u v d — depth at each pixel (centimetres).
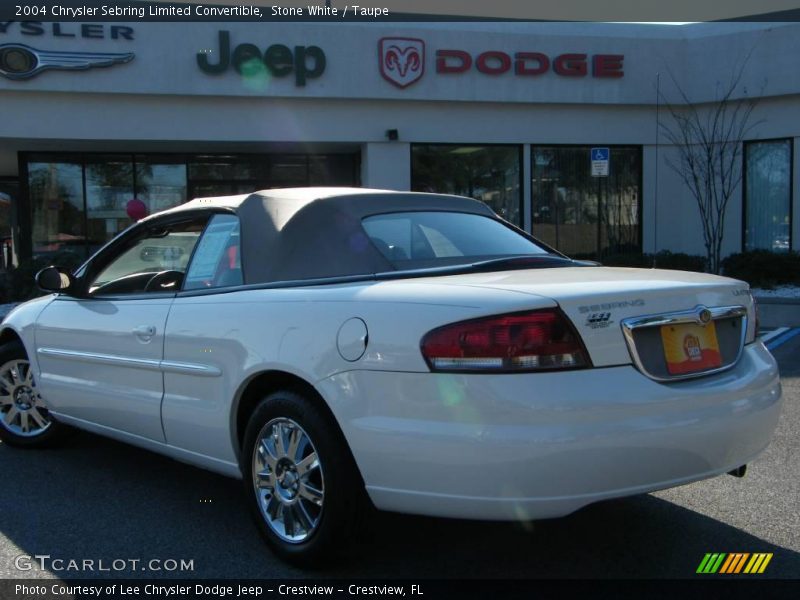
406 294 313
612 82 1666
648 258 1627
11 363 539
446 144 1633
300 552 338
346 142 1586
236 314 367
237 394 362
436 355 290
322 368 321
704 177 1686
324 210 390
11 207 2256
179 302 405
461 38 1595
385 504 308
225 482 470
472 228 428
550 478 279
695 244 1728
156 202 1697
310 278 370
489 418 281
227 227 414
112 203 1675
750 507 414
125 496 443
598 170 1337
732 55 1639
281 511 353
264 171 1745
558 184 1697
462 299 299
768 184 1655
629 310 304
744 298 357
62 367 488
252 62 1512
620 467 287
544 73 1634
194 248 429
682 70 1683
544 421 279
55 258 1482
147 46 1474
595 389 287
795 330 1078
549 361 286
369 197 410
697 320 322
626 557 356
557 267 394
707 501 424
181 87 1492
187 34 1488
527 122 1653
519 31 1625
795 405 632
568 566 348
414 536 383
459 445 283
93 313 462
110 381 446
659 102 1683
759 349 360
